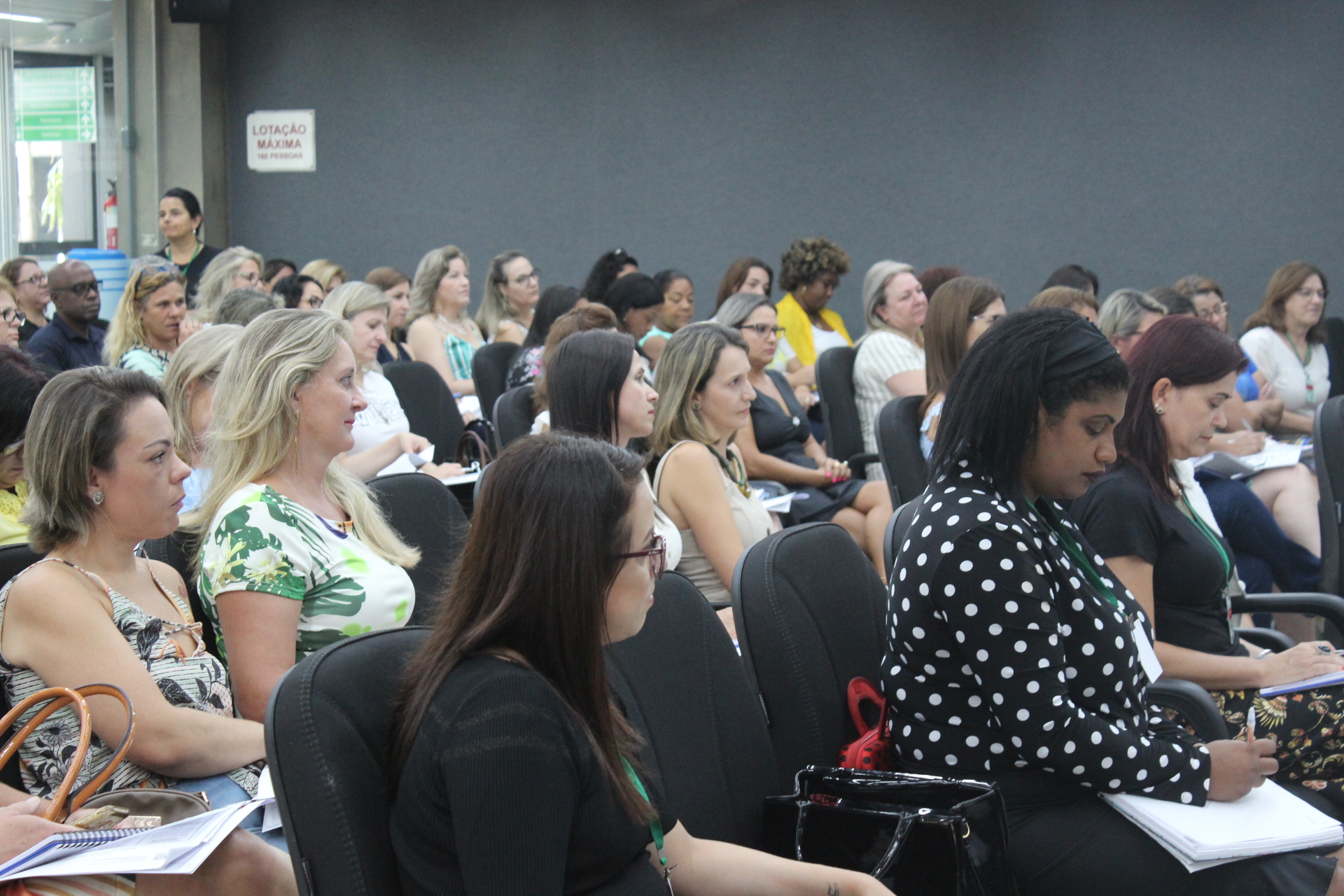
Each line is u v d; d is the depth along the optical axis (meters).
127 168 8.29
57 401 1.88
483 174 8.49
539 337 5.12
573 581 1.36
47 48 7.65
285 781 1.35
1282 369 5.60
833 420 4.99
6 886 1.45
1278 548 3.72
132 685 1.82
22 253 7.61
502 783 1.28
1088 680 1.91
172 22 8.40
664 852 1.60
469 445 4.54
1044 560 1.88
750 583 2.06
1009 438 1.89
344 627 2.14
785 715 2.03
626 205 8.27
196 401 2.63
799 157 7.95
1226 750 1.94
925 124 7.73
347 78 8.62
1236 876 1.84
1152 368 2.42
